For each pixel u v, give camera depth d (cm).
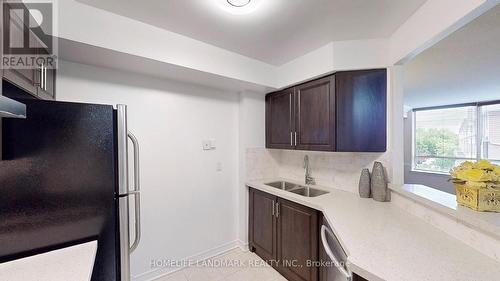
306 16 149
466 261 94
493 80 284
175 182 220
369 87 185
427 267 90
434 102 441
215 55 196
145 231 202
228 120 261
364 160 206
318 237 176
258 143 274
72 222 103
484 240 99
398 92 177
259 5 136
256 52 210
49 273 85
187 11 144
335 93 192
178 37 175
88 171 106
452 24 112
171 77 207
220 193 254
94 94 176
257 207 246
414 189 159
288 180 273
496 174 107
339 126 190
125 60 164
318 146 206
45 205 97
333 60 186
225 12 145
